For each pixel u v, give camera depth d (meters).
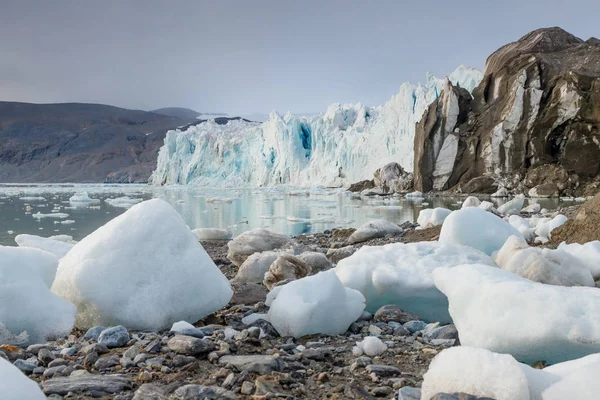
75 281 3.89
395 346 3.50
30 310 3.55
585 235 6.98
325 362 3.14
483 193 31.78
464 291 3.29
